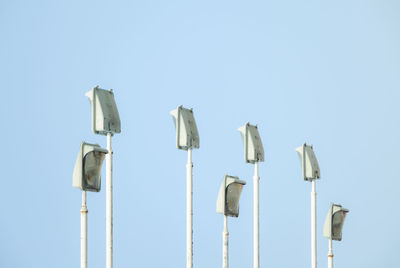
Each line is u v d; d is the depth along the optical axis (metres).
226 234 35.31
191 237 33.38
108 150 28.88
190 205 33.41
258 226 38.75
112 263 28.58
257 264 38.50
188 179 33.47
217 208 35.25
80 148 25.61
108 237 28.56
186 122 33.31
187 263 33.34
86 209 25.64
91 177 25.81
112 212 28.72
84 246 25.50
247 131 38.31
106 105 28.91
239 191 35.62
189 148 33.56
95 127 28.69
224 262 35.16
